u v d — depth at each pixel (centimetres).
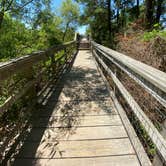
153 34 486
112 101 409
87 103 400
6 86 261
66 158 239
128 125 288
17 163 232
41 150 254
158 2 1320
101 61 612
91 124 315
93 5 1784
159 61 392
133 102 244
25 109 303
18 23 809
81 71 711
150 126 184
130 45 584
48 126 311
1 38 738
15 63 233
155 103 266
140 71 186
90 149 254
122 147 257
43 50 393
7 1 761
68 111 363
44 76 437
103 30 1838
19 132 274
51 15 884
